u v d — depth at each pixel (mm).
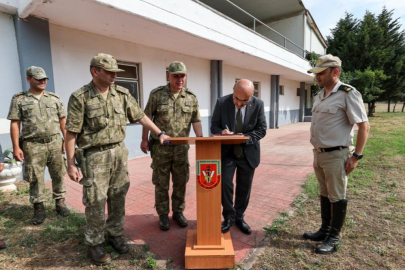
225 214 2615
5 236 2754
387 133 10258
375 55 20141
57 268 2248
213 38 6426
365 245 2527
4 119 4309
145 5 4602
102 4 3967
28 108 2949
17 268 2246
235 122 2611
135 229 2914
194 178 4941
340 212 2381
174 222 3086
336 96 2271
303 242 2602
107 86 2184
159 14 4887
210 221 2221
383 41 21078
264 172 5195
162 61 7242
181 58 7914
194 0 5699
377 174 4828
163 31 5480
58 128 3217
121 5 4199
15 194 3924
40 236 2746
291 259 2334
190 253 2180
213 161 2158
